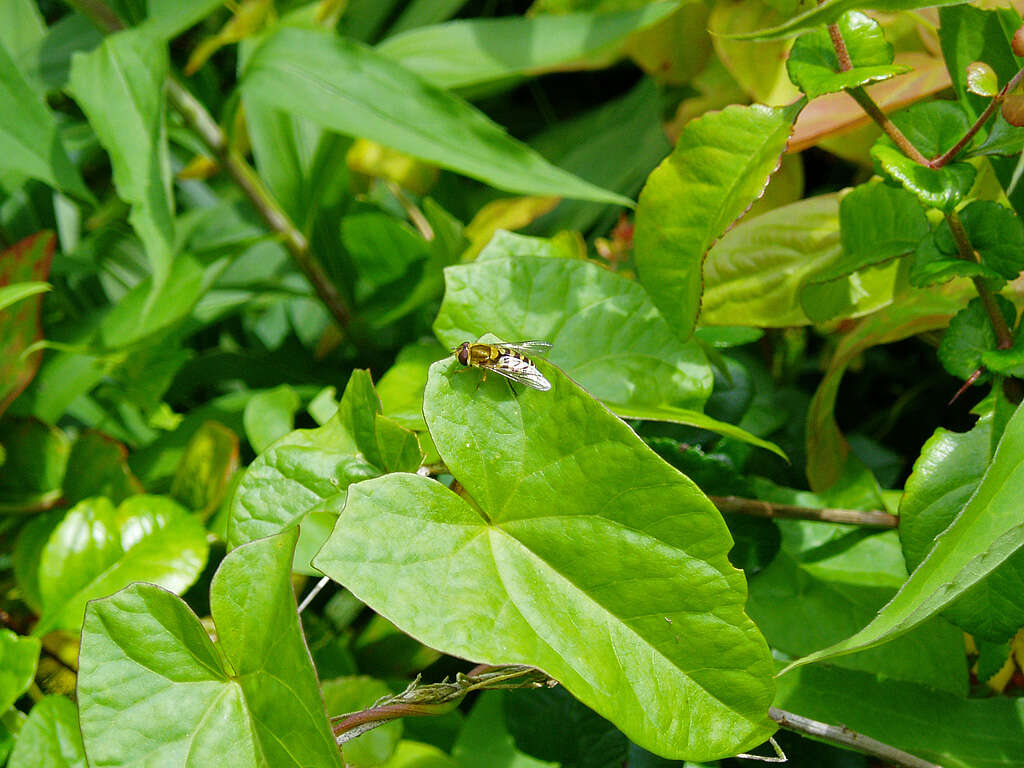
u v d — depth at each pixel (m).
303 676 0.25
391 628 0.34
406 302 0.40
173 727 0.26
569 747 0.30
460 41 0.41
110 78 0.34
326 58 0.37
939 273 0.27
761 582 0.30
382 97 0.36
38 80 0.45
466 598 0.25
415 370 0.32
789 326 0.33
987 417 0.28
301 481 0.28
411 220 0.50
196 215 0.50
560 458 0.26
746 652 0.25
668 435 0.31
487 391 0.26
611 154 0.51
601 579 0.26
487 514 0.26
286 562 0.26
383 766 0.31
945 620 0.28
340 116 0.36
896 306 0.30
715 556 0.25
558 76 0.61
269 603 0.26
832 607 0.29
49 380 0.37
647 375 0.30
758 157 0.27
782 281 0.32
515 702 0.30
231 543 0.28
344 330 0.44
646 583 0.26
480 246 0.42
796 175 0.35
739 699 0.25
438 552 0.25
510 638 0.25
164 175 0.34
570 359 0.30
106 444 0.34
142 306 0.36
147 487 0.35
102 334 0.36
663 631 0.25
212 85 0.48
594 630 0.25
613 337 0.30
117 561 0.31
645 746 0.25
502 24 0.41
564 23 0.40
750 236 0.32
